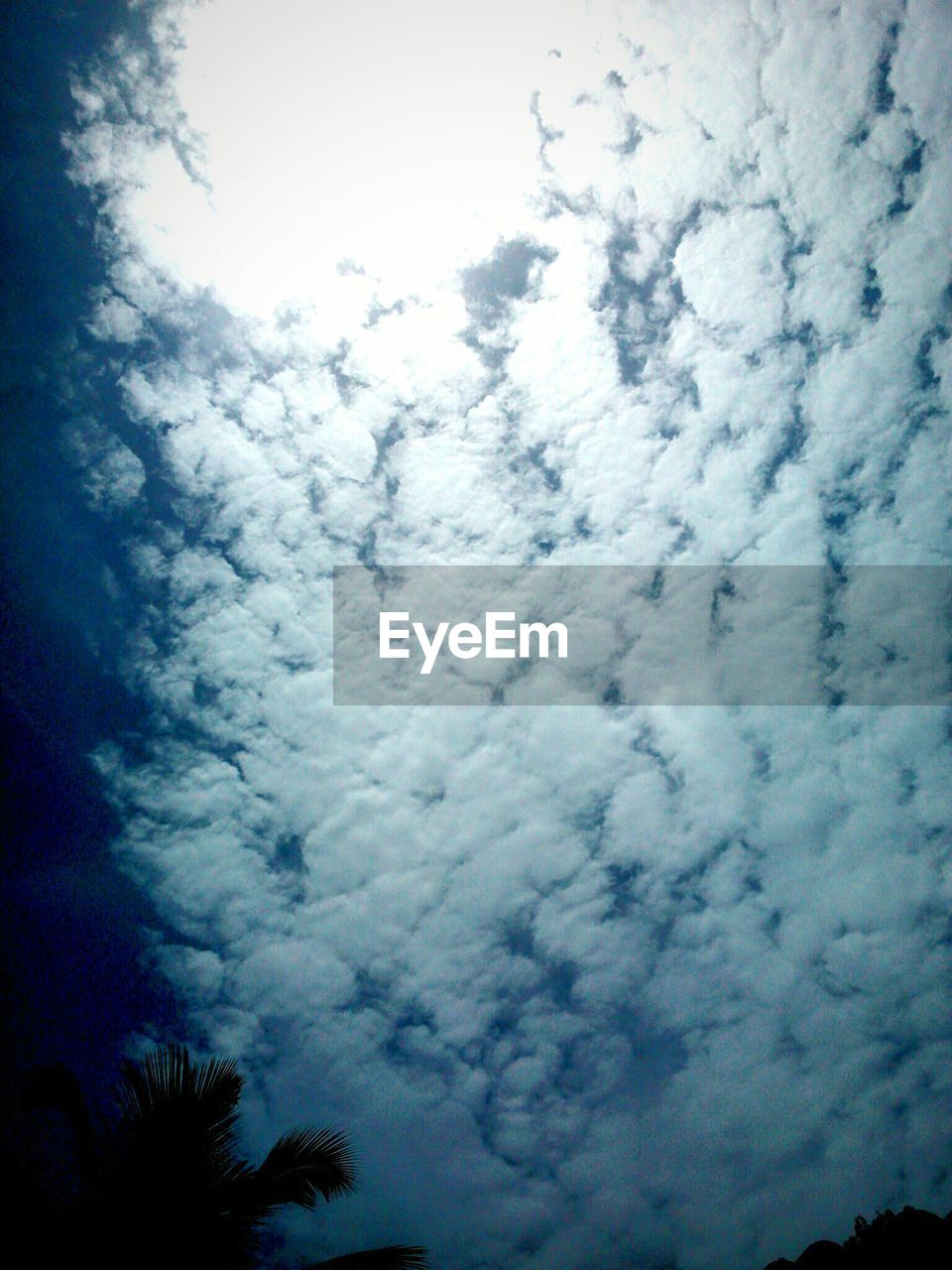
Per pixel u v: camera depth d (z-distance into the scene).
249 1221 4.66
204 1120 4.76
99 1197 4.45
